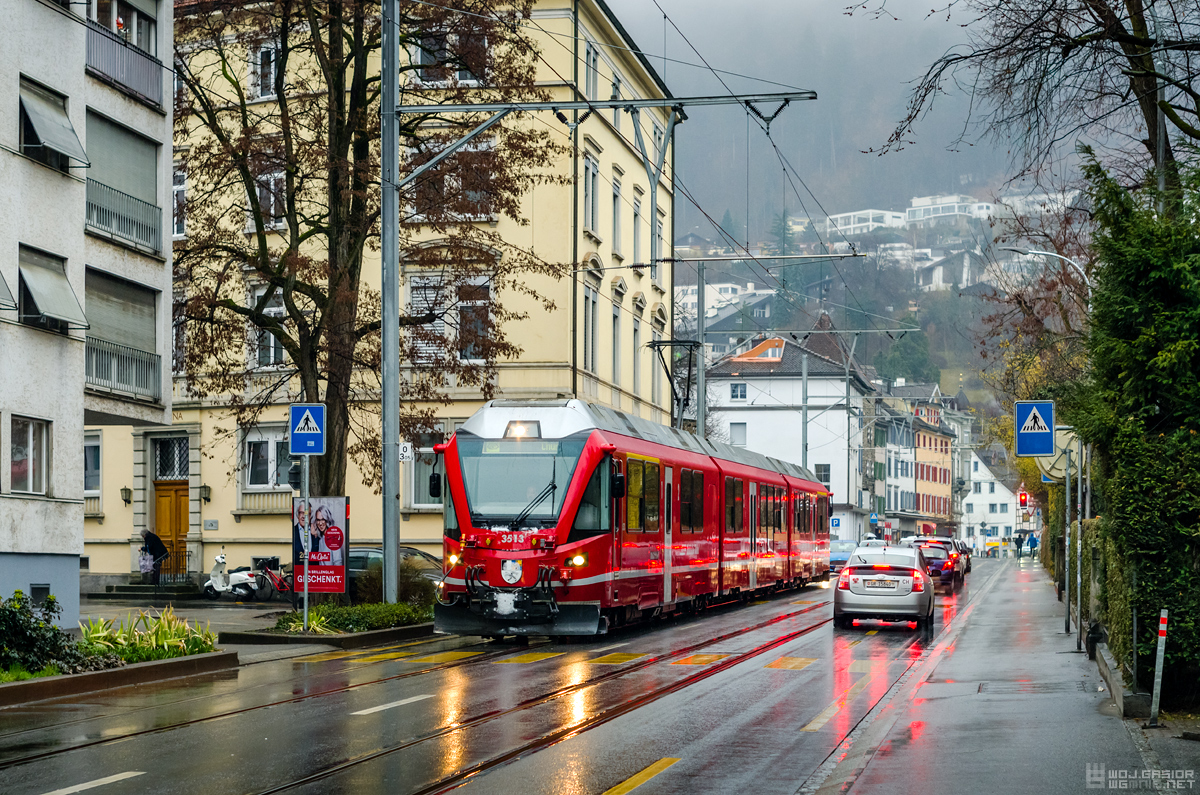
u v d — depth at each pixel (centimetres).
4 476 2289
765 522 3762
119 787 986
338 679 1716
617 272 4675
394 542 2519
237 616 3027
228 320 2895
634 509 2492
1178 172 1384
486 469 2314
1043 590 4372
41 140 2342
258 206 2845
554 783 1015
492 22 2919
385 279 2522
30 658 1599
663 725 1330
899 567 2606
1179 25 1475
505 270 2983
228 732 1253
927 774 1026
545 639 2431
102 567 4294
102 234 2633
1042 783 981
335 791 972
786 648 2233
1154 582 1295
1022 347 3684
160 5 2864
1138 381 1318
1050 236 3300
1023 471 5472
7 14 2319
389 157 2512
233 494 4166
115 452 4297
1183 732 1169
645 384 5147
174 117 2941
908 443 12575
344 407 2822
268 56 3048
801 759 1136
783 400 9994
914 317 16862
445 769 1062
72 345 2473
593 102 2244
